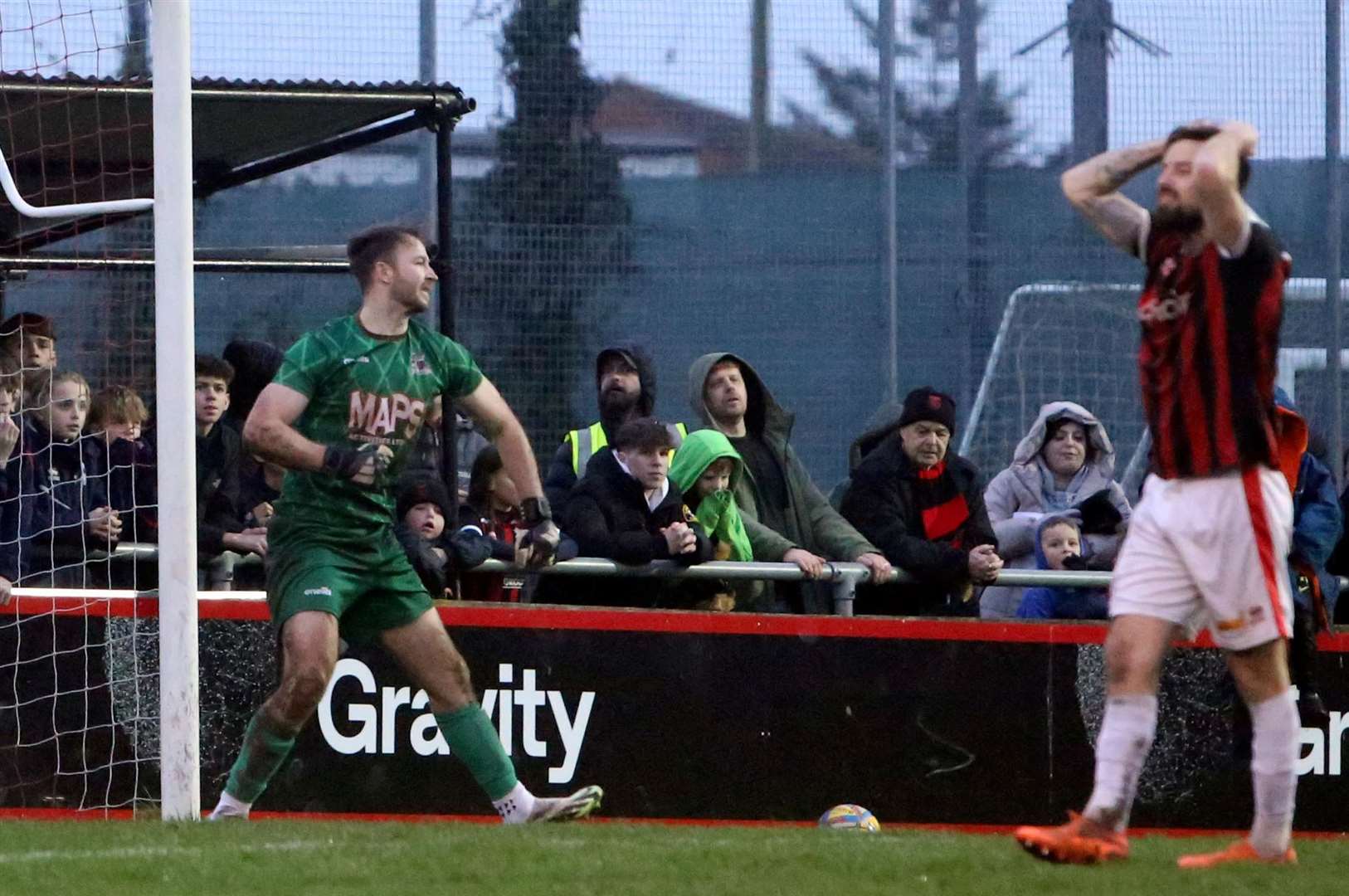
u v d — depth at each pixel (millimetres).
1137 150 15992
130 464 27047
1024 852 16453
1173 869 15398
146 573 27219
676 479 27516
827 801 27828
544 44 33500
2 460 25500
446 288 30406
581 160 33500
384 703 26688
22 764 25688
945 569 27766
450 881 15031
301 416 21078
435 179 33125
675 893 14305
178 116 21797
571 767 27203
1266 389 15531
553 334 33094
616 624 27422
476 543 26719
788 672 27844
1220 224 15320
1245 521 15469
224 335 32812
